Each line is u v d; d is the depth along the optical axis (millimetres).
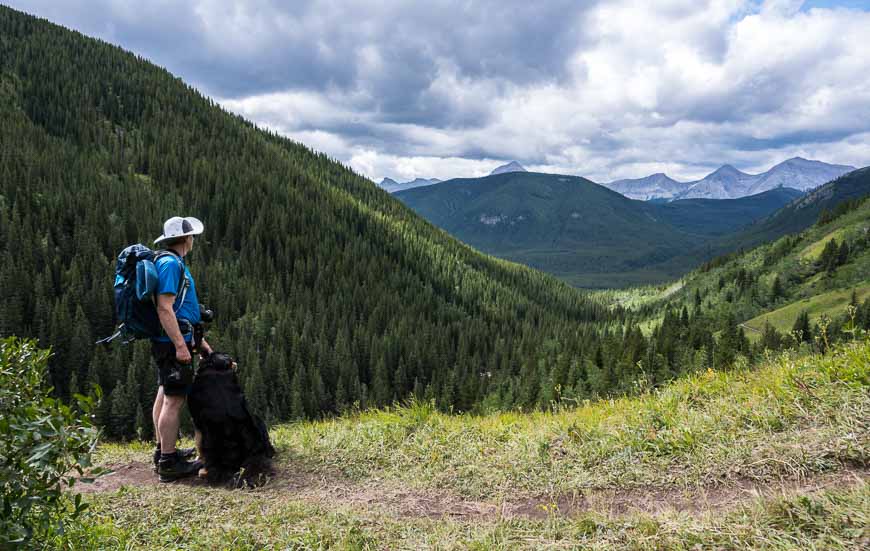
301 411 77312
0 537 3029
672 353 82562
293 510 4754
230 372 6055
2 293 94062
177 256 5621
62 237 122188
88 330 84000
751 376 6934
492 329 143250
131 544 4004
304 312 119625
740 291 185750
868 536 2998
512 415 8578
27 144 160500
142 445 7805
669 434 5648
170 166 191375
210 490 5359
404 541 4078
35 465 3021
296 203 198250
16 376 3465
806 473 4344
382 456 6547
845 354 6105
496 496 5199
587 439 6117
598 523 3979
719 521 3584
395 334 111812
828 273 168375
